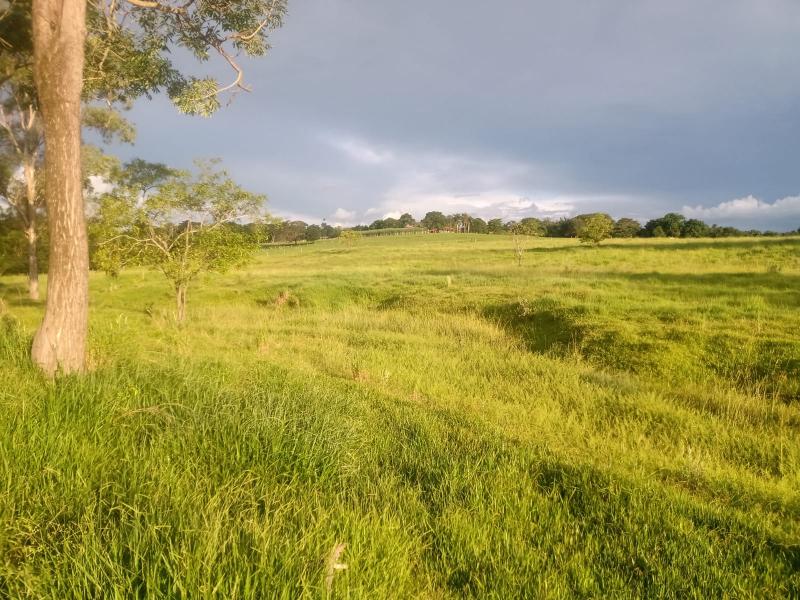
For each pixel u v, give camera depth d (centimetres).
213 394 445
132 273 3077
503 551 274
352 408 531
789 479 432
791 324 1014
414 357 936
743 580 261
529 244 6278
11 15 930
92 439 333
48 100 526
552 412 598
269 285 2598
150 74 859
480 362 903
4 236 2578
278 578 198
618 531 308
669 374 841
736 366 826
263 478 315
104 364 561
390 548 252
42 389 412
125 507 251
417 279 2511
